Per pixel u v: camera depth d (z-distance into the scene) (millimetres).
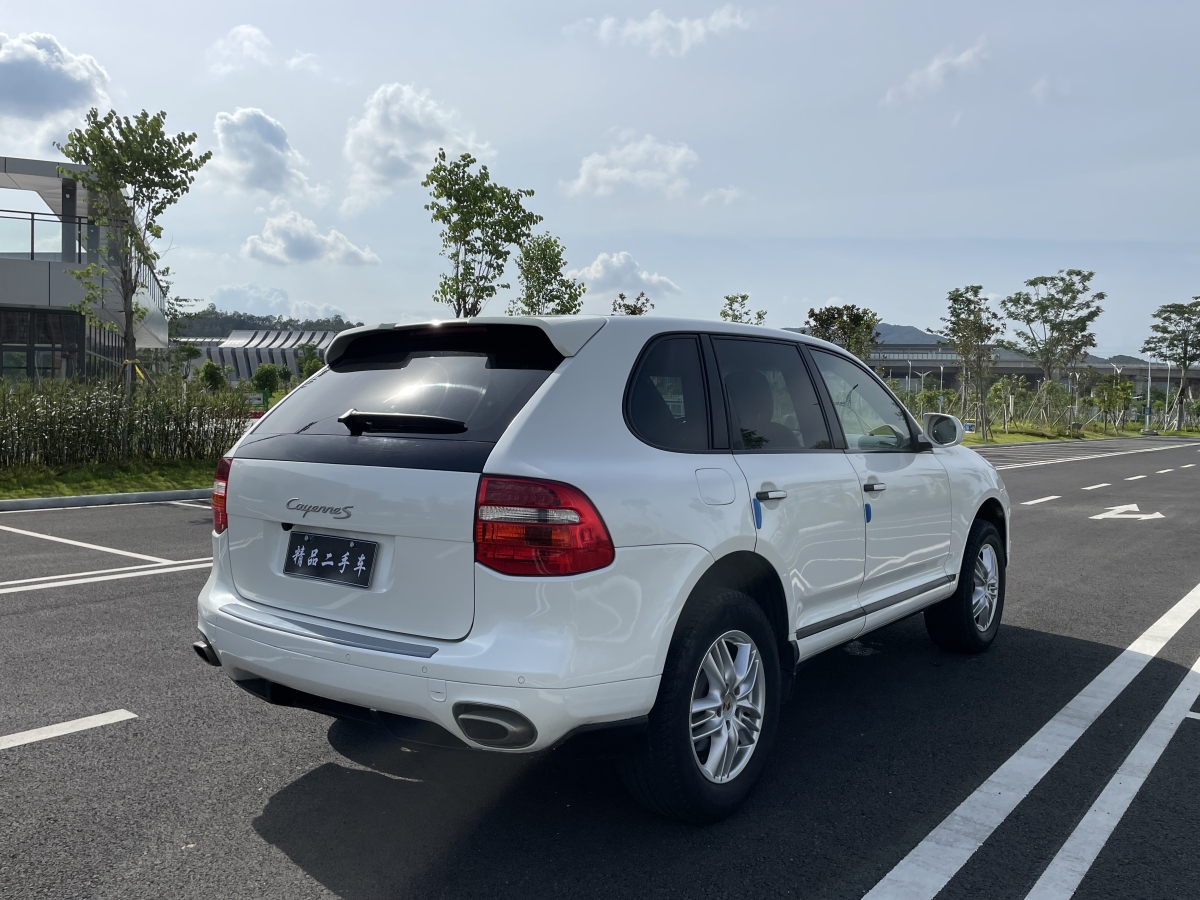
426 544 2717
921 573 4594
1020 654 5309
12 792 3295
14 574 7320
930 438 4758
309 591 2986
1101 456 34188
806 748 3812
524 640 2600
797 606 3516
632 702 2750
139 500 13141
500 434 2740
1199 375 158625
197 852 2865
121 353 31969
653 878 2730
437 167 16953
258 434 3328
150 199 17656
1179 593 7191
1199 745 3875
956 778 3512
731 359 3551
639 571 2771
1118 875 2779
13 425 14250
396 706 2699
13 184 27453
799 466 3586
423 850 2895
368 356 3432
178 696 4359
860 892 2664
